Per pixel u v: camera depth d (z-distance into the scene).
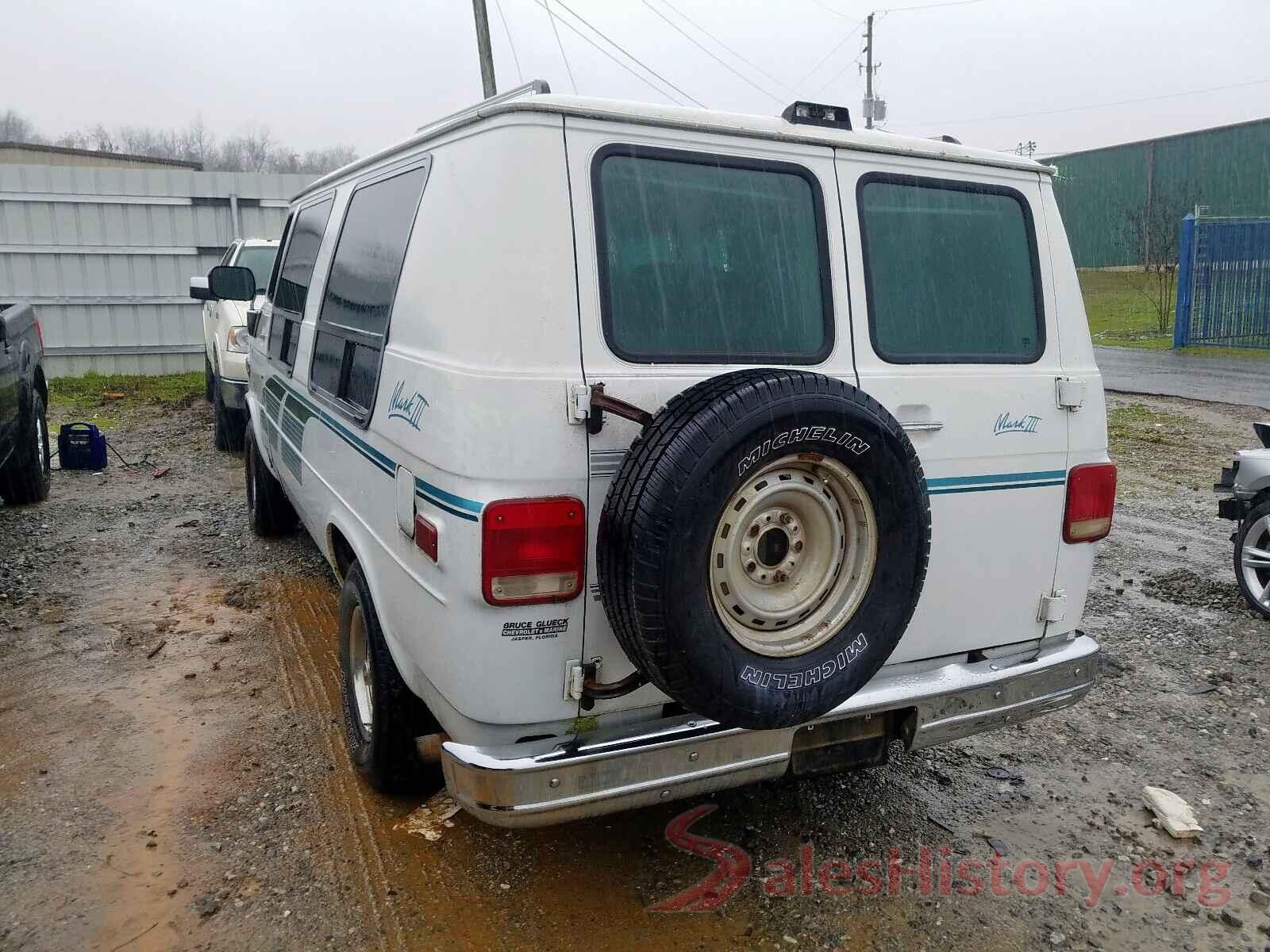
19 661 4.79
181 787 3.67
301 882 3.13
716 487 2.39
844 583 2.73
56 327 14.69
